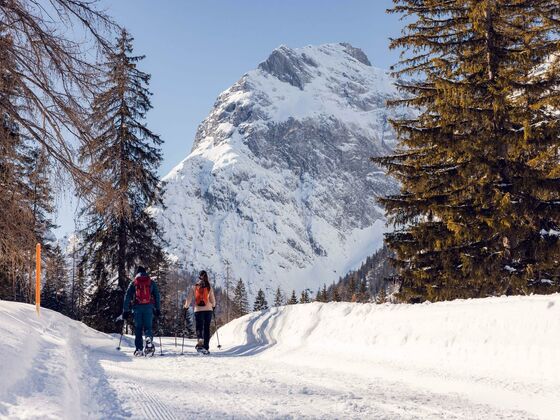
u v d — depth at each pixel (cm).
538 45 1478
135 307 1195
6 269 1128
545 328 681
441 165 1559
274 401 551
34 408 389
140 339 1187
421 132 1501
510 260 1428
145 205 2345
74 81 854
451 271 1480
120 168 956
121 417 447
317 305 1273
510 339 719
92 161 905
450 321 838
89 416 442
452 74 1557
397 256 1580
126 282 2339
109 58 888
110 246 2342
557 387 589
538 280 1397
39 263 1059
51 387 485
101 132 917
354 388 652
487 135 1420
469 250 1484
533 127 1381
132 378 697
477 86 1458
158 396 557
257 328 1424
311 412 498
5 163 952
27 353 638
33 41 841
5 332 709
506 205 1335
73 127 876
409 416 490
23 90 844
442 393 617
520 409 526
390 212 1595
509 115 1402
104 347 1274
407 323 923
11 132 913
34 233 1066
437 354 808
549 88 1391
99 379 658
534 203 1387
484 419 482
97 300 2380
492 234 1420
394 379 722
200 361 997
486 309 795
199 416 468
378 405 539
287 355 1095
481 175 1461
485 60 1511
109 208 941
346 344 1024
